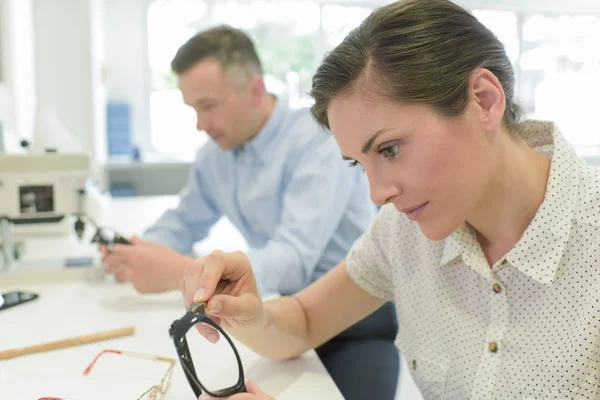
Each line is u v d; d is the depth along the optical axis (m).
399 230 0.96
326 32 5.02
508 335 0.79
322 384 0.87
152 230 1.83
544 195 0.76
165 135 4.89
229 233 2.27
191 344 1.00
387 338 1.50
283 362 0.96
